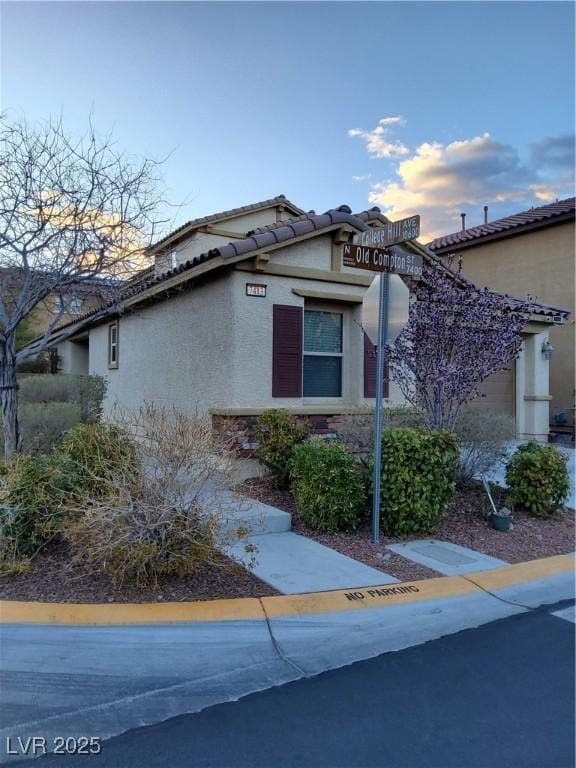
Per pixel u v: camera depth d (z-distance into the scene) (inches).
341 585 185.3
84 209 264.2
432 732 112.0
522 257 641.0
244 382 323.0
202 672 133.0
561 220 594.2
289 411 315.6
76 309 321.1
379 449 229.8
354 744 107.7
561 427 575.2
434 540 239.3
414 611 171.3
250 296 326.0
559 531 259.8
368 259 227.9
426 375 284.2
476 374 280.1
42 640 142.1
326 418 342.0
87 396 443.5
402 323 231.3
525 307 298.2
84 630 147.7
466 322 278.2
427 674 135.7
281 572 195.5
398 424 296.2
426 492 239.1
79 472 193.2
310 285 346.9
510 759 103.7
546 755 105.0
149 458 180.5
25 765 100.3
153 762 101.7
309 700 123.3
